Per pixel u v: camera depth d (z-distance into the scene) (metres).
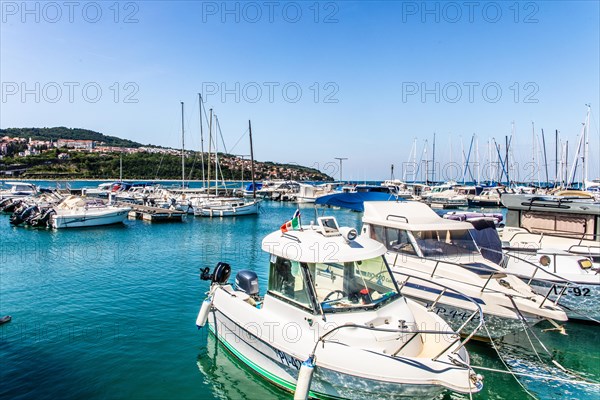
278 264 7.37
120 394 7.06
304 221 36.41
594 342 9.25
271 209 49.41
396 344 6.24
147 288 13.70
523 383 7.60
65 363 8.19
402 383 5.62
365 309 6.53
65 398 6.90
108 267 16.98
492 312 8.50
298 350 6.38
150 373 7.81
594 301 9.92
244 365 7.86
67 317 10.85
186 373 7.81
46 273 15.83
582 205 12.16
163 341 9.27
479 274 9.28
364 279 6.94
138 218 36.00
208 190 44.66
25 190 51.25
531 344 8.99
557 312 8.09
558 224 12.88
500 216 28.59
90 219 29.86
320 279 6.66
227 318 8.29
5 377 7.59
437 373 5.68
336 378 6.00
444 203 51.91
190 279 14.95
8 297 12.66
